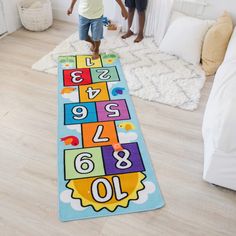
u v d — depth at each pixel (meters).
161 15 2.82
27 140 1.88
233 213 1.52
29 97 2.24
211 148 1.53
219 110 1.51
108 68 2.58
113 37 3.04
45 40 3.02
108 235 1.40
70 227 1.43
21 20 3.13
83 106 2.17
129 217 1.48
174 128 2.02
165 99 2.24
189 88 2.36
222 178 1.57
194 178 1.69
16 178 1.65
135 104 2.21
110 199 1.55
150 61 2.67
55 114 2.10
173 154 1.83
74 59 2.70
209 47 2.48
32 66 2.59
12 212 1.48
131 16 2.93
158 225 1.45
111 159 1.77
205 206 1.54
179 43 2.64
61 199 1.54
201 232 1.43
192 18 2.67
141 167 1.73
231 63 1.85
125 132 1.96
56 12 3.41
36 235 1.39
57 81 2.42
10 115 2.07
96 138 1.91
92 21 2.52
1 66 2.58
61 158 1.76
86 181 1.64
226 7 2.67
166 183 1.65
